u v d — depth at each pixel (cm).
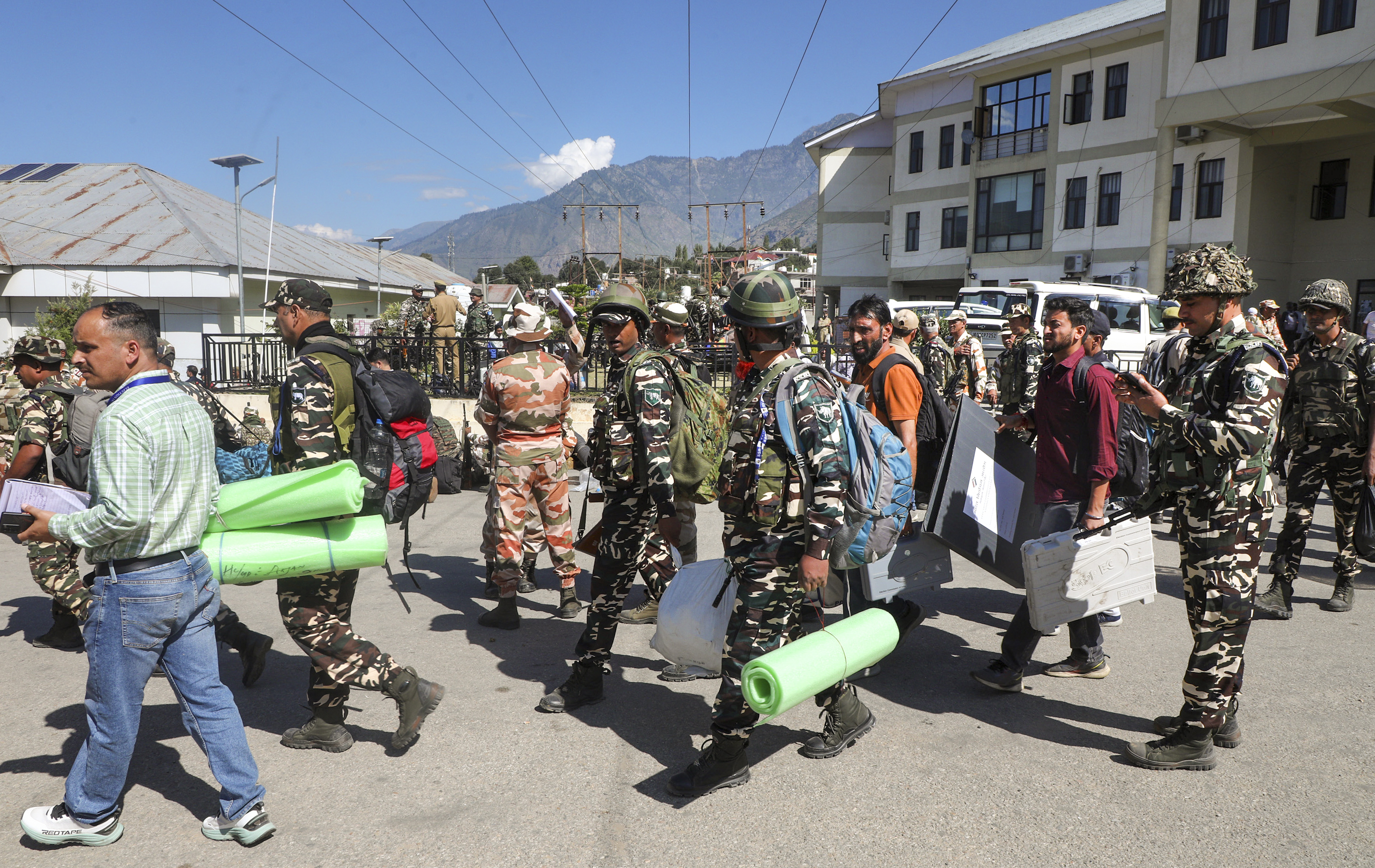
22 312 2400
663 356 398
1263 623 509
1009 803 309
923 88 3284
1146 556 413
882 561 407
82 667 445
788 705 285
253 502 297
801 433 301
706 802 311
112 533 257
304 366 322
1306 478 509
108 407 262
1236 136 2245
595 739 363
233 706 286
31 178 2952
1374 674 427
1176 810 304
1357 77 1809
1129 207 2566
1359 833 288
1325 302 494
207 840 287
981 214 3005
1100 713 388
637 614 522
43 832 279
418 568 644
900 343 486
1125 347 1648
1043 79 2800
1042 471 425
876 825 295
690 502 452
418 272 3962
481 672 438
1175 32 2112
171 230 2514
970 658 459
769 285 307
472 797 314
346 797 314
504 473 506
